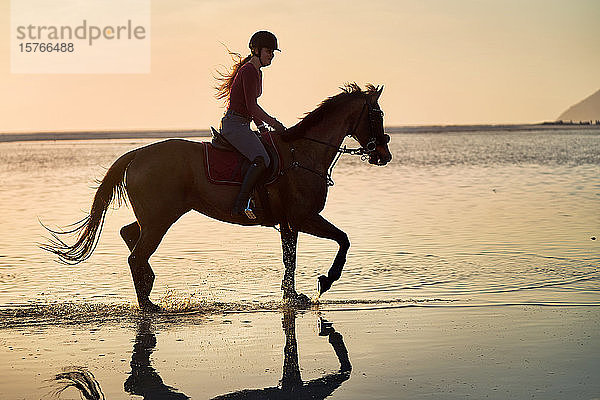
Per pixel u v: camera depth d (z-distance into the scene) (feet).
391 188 83.82
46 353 21.36
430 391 17.61
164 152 27.89
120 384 18.47
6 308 27.30
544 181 90.74
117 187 28.50
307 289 30.50
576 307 26.13
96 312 26.68
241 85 27.68
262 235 48.03
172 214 27.68
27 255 40.24
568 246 40.24
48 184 97.55
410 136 545.03
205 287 31.07
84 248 28.40
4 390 18.02
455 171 115.03
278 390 17.90
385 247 40.81
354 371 19.31
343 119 29.27
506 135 493.77
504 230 47.24
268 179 27.89
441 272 33.30
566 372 18.83
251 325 24.58
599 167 118.32
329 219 54.13
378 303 27.48
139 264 27.37
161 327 24.48
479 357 20.29
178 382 18.60
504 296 28.25
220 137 28.25
